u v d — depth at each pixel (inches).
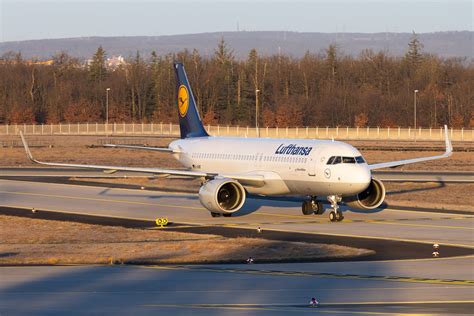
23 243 6299.2
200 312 3954.2
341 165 7140.8
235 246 5984.3
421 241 6264.8
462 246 6023.6
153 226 7194.9
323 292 4426.7
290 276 4889.3
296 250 5816.9
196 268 5162.4
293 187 7603.4
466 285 4618.6
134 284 4643.2
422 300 4229.8
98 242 6353.3
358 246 6058.1
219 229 6983.3
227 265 5280.5
